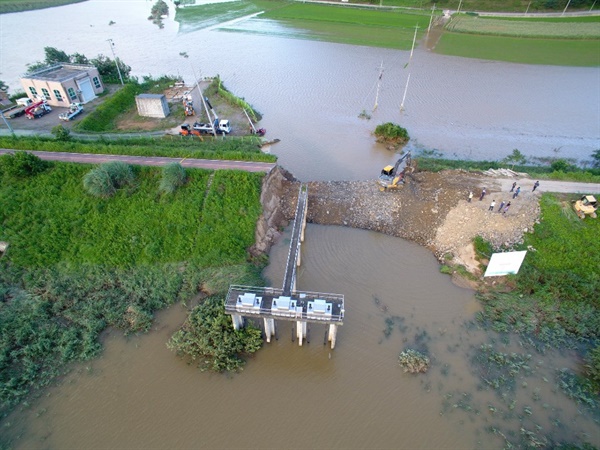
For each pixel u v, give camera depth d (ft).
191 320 110.63
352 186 160.56
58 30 389.80
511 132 214.69
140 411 93.56
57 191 138.62
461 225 136.26
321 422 91.86
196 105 233.14
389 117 229.45
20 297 116.47
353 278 127.34
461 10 435.53
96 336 108.68
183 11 462.60
